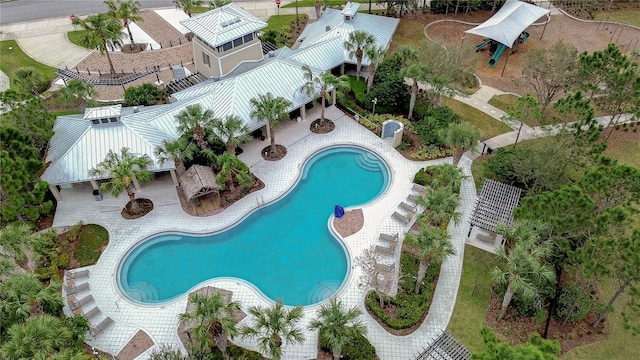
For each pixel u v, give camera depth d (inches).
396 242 1788.9
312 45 2573.8
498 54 2753.4
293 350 1487.5
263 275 1738.4
